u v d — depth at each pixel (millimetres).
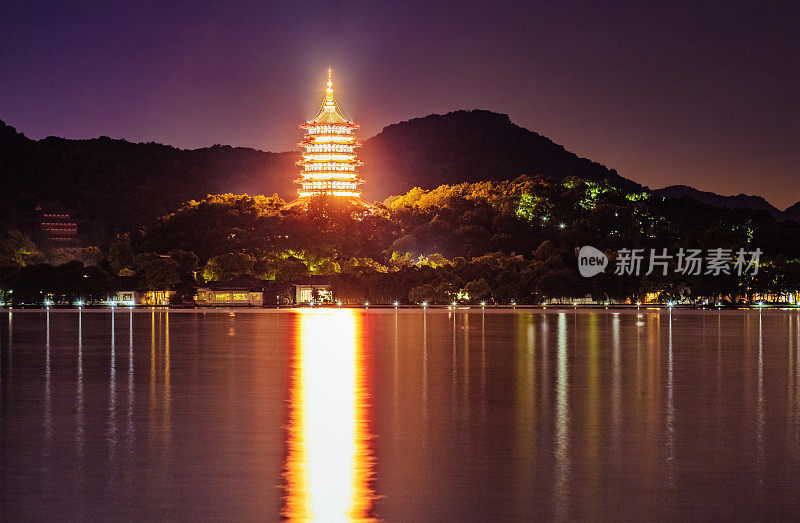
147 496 46312
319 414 70062
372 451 56344
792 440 59656
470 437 60688
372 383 90125
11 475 50469
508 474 50562
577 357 118250
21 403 76375
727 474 50531
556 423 65938
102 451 56406
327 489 47438
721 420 67375
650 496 46312
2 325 193375
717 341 146875
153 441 59469
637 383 90062
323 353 123750
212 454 55469
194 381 91812
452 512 43781
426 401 77188
